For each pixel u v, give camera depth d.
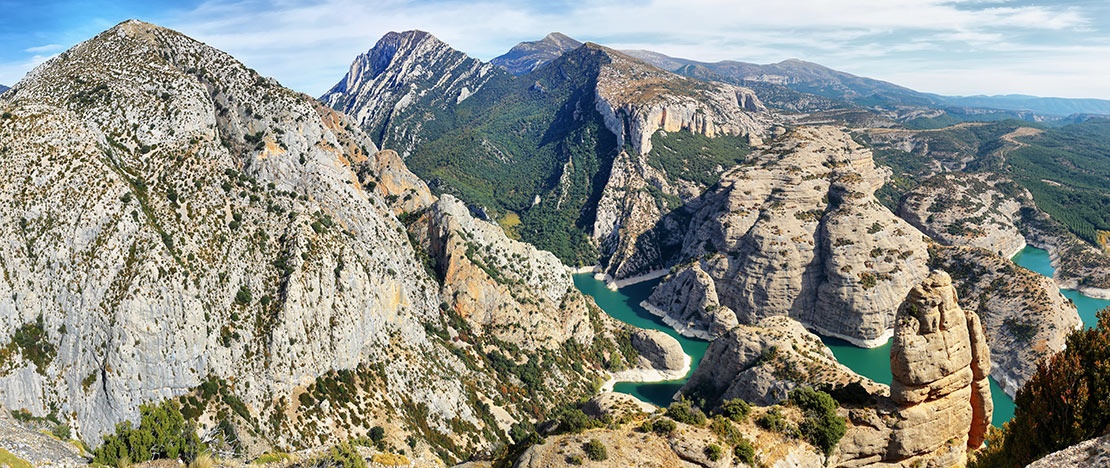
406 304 122.25
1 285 79.38
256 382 87.06
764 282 189.88
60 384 78.50
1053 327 153.88
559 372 137.50
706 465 58.84
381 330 110.56
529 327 142.75
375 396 97.69
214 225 97.25
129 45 119.75
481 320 139.12
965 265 189.75
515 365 130.88
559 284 168.62
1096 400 44.09
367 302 106.69
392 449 88.75
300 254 99.69
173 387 80.69
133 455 59.53
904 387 63.69
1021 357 153.62
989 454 54.59
